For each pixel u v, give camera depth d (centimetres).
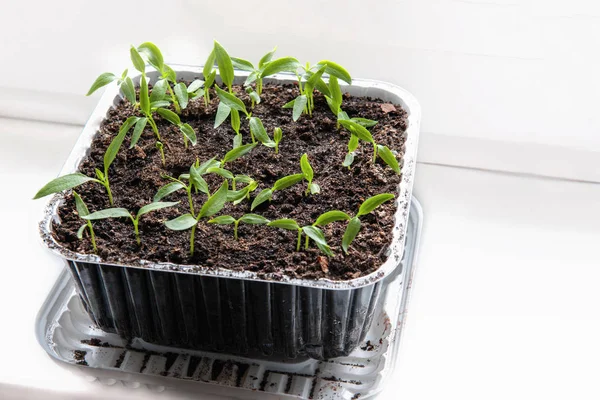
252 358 62
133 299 59
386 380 61
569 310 67
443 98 74
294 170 62
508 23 72
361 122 63
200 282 57
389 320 64
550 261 69
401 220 58
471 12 72
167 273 57
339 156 63
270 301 57
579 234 71
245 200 61
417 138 63
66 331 64
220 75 64
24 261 70
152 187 61
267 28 75
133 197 61
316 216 59
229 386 61
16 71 77
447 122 74
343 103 66
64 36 77
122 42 77
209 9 75
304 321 59
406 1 73
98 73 77
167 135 65
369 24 74
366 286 57
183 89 63
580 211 72
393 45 74
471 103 74
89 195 60
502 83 74
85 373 62
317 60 76
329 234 58
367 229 59
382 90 66
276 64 62
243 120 65
